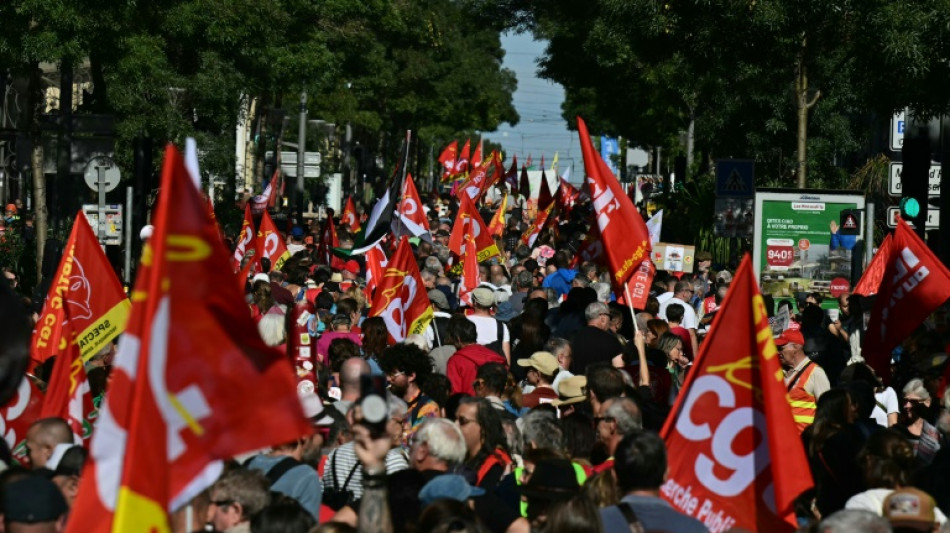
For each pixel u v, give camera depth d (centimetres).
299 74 7212
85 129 4459
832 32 4634
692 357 3075
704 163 9444
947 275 2562
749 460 1511
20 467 1371
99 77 5603
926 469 1842
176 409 1075
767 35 4703
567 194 8112
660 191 10025
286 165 9706
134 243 4247
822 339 3030
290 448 1716
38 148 5084
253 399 1095
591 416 2102
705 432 1520
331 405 1944
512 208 10756
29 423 1952
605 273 4100
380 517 1199
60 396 1923
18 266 5341
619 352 2675
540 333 2906
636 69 9650
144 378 1051
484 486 1719
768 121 6294
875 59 4497
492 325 3030
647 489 1370
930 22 4272
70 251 2205
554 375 2430
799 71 4806
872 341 2647
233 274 1082
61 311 2216
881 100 4569
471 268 4362
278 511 1366
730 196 4419
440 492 1455
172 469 1077
